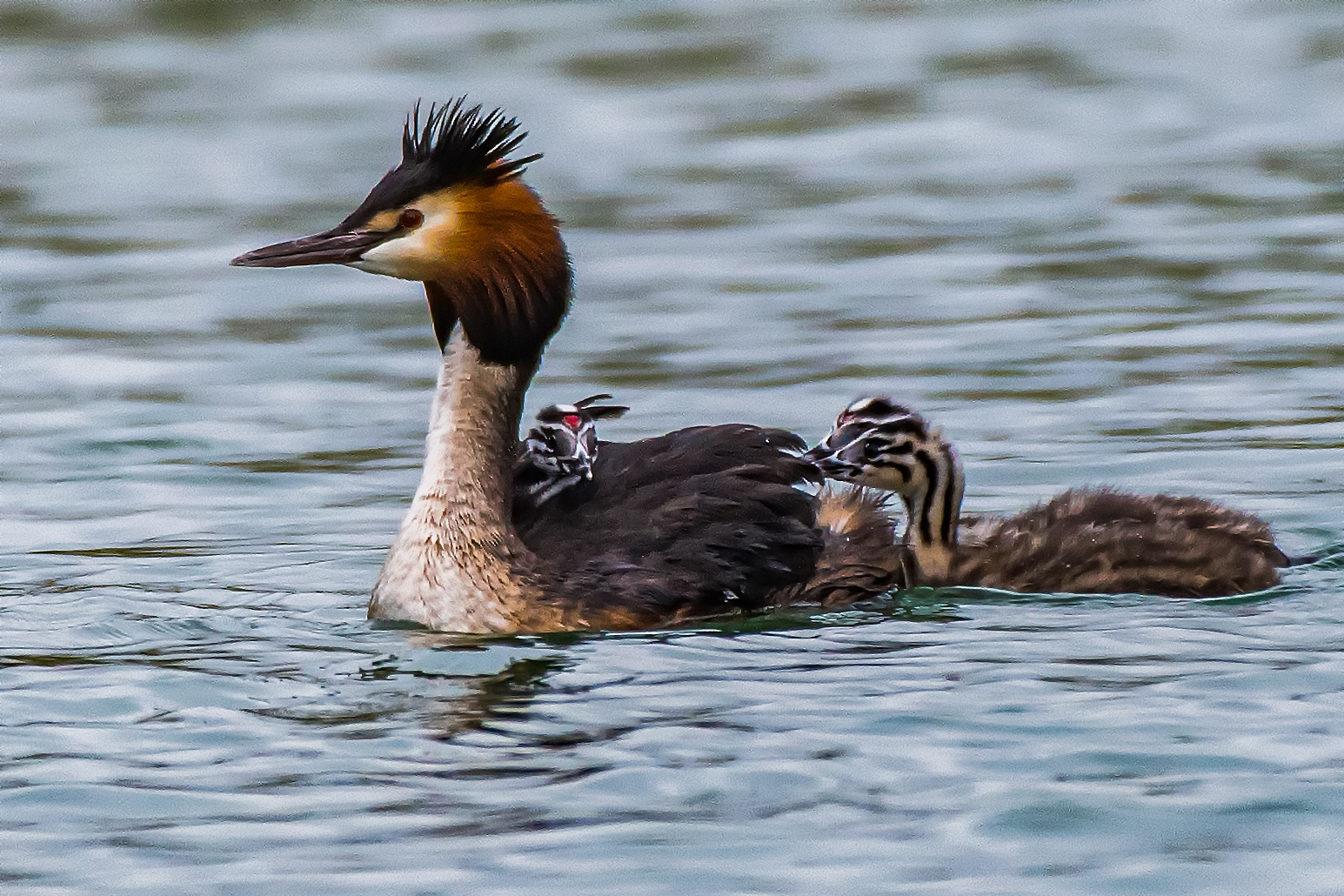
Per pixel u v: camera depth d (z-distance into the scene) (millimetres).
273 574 14250
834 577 13500
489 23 41188
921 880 8656
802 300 22781
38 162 30719
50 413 19000
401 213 13141
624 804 9531
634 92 35281
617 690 11227
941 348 20609
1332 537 14836
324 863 8891
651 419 18250
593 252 25422
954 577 14180
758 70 36906
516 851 8992
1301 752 10000
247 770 10055
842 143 31594
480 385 13148
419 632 12719
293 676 11648
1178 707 10672
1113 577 13805
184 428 18500
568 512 13602
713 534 13242
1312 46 38062
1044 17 41844
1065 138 31484
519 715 10805
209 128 32781
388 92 35031
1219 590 13688
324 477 17031
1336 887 8547
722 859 8883
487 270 13211
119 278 24406
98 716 10906
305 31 40438
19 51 38781
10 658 12039
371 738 10500
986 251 24875
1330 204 26656
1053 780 9695
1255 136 31094
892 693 11031
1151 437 17469
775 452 14031
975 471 16656
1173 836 9070
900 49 38656
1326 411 18047
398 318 22875
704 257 25031
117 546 15039
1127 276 23438
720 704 10922
